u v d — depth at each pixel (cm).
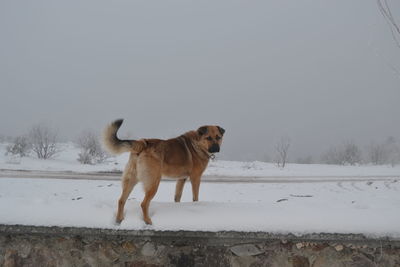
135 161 404
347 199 862
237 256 347
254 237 335
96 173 1479
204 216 354
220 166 2178
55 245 356
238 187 1139
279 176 1645
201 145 479
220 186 1152
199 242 348
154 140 426
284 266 345
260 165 2525
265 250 345
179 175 448
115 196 852
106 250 354
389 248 341
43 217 347
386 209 388
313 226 337
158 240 351
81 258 354
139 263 353
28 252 357
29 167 1672
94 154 2300
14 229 343
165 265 352
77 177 1303
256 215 354
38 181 1131
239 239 343
